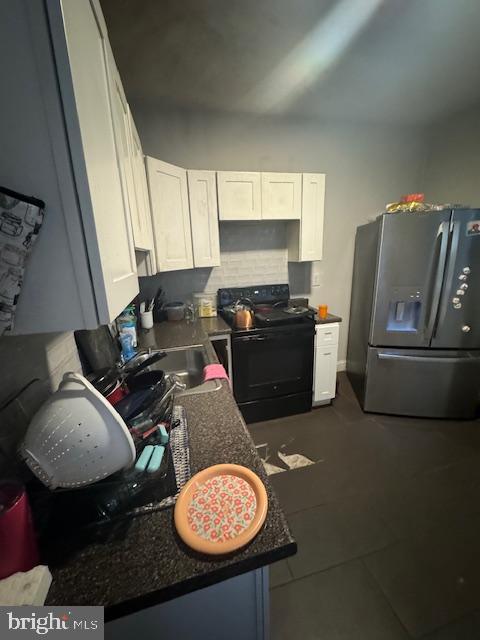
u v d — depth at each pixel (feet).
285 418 7.18
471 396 6.77
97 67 1.75
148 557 1.57
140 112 6.31
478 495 4.83
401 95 6.31
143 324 6.45
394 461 5.68
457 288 6.18
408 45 4.66
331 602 3.46
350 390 8.44
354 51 4.76
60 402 1.60
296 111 6.88
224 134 6.93
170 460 2.19
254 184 6.48
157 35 4.22
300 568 3.83
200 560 1.55
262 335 6.44
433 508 4.63
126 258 2.28
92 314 1.55
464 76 5.61
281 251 8.09
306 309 7.49
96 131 1.63
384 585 3.61
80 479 1.63
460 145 7.51
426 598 3.46
